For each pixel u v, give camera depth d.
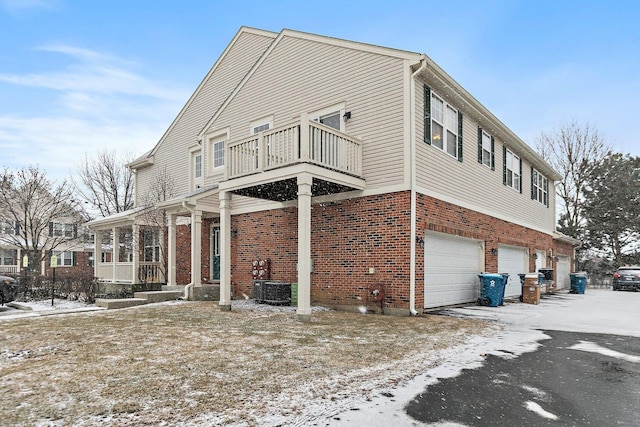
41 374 4.69
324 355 5.74
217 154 15.80
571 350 6.54
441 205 11.34
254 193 11.37
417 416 3.71
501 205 15.64
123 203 34.00
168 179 18.56
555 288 22.14
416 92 10.44
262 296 11.97
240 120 14.75
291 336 7.07
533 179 19.73
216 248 15.35
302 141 9.09
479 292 13.15
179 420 3.46
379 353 5.93
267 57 13.97
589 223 34.22
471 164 13.34
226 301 10.49
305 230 8.96
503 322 9.29
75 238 27.16
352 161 10.55
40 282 15.98
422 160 10.54
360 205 10.88
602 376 5.11
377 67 10.91
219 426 3.36
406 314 9.77
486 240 14.05
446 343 6.77
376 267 10.41
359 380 4.66
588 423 3.64
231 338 6.81
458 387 4.57
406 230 9.97
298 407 3.81
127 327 7.80
